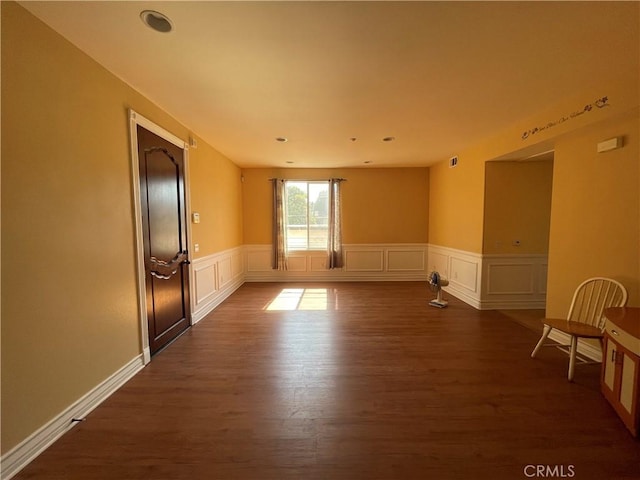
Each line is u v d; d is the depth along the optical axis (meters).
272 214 5.88
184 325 3.29
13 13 1.41
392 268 6.00
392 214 5.93
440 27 1.59
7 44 1.38
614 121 2.26
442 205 5.24
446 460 1.49
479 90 2.36
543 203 3.94
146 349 2.52
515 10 1.46
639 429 1.63
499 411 1.88
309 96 2.48
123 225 2.22
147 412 1.88
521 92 2.40
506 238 3.99
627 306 2.23
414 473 1.42
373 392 2.10
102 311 2.00
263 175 5.82
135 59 1.92
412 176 5.89
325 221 6.00
